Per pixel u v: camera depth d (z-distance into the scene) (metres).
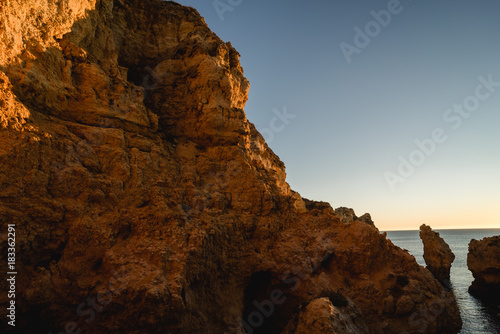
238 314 14.74
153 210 13.61
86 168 13.01
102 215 12.55
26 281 10.11
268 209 19.14
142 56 21.48
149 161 15.64
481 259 38.06
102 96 15.35
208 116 19.34
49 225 11.08
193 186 16.72
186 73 20.45
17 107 11.24
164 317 10.71
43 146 11.48
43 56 13.17
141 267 11.48
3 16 11.53
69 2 14.80
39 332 10.38
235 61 23.31
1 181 10.01
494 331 25.31
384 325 17.53
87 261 11.40
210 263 14.11
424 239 45.78
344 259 19.97
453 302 21.56
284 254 17.86
